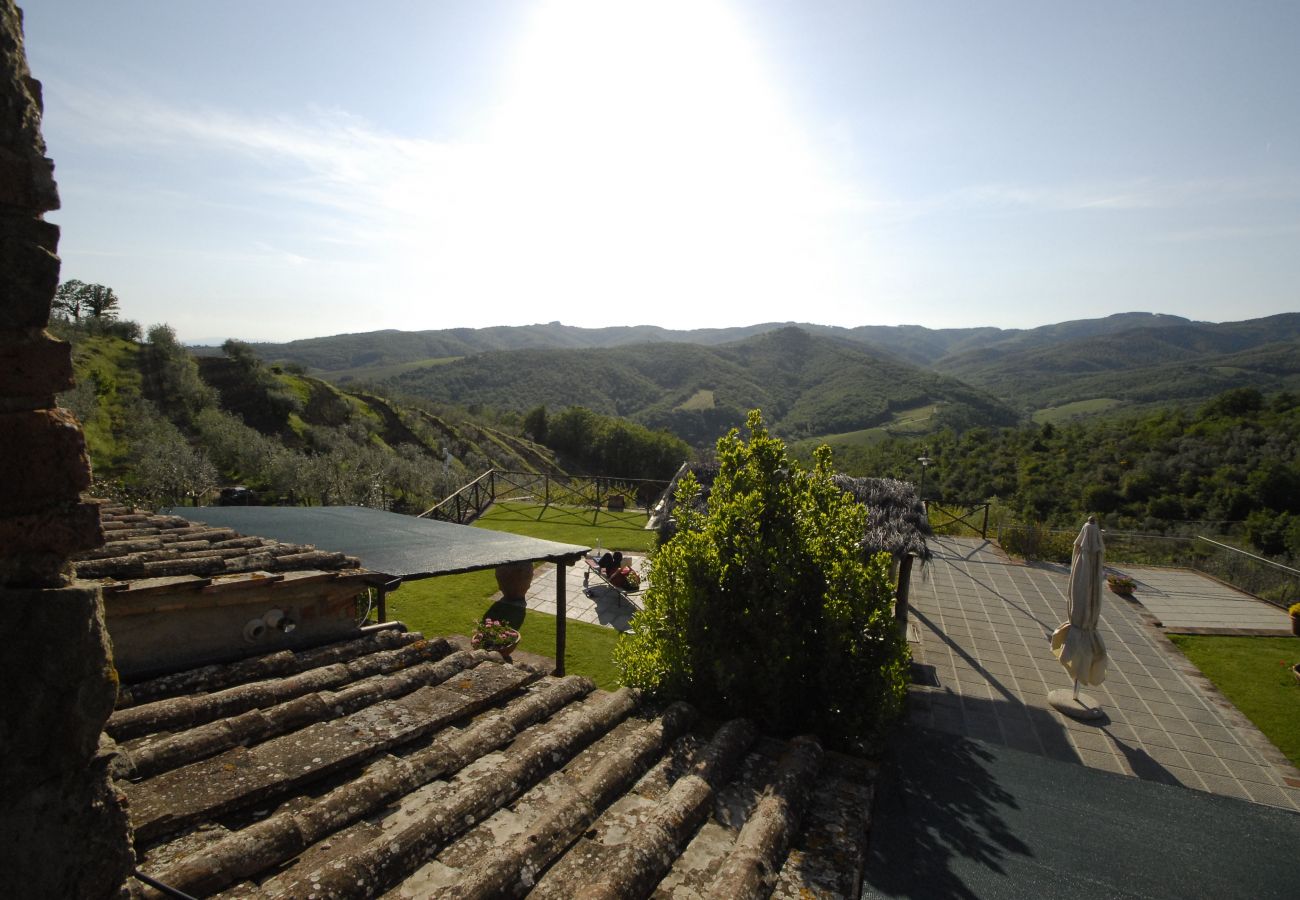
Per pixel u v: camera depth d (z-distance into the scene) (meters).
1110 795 3.48
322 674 3.66
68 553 1.59
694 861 2.49
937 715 8.62
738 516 4.56
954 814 3.21
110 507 6.75
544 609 11.92
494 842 2.43
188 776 2.54
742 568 4.43
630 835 2.50
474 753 3.08
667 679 4.20
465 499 22.48
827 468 5.16
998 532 17.78
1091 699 9.09
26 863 1.49
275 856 2.17
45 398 1.54
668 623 4.52
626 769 3.01
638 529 18.56
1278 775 7.39
